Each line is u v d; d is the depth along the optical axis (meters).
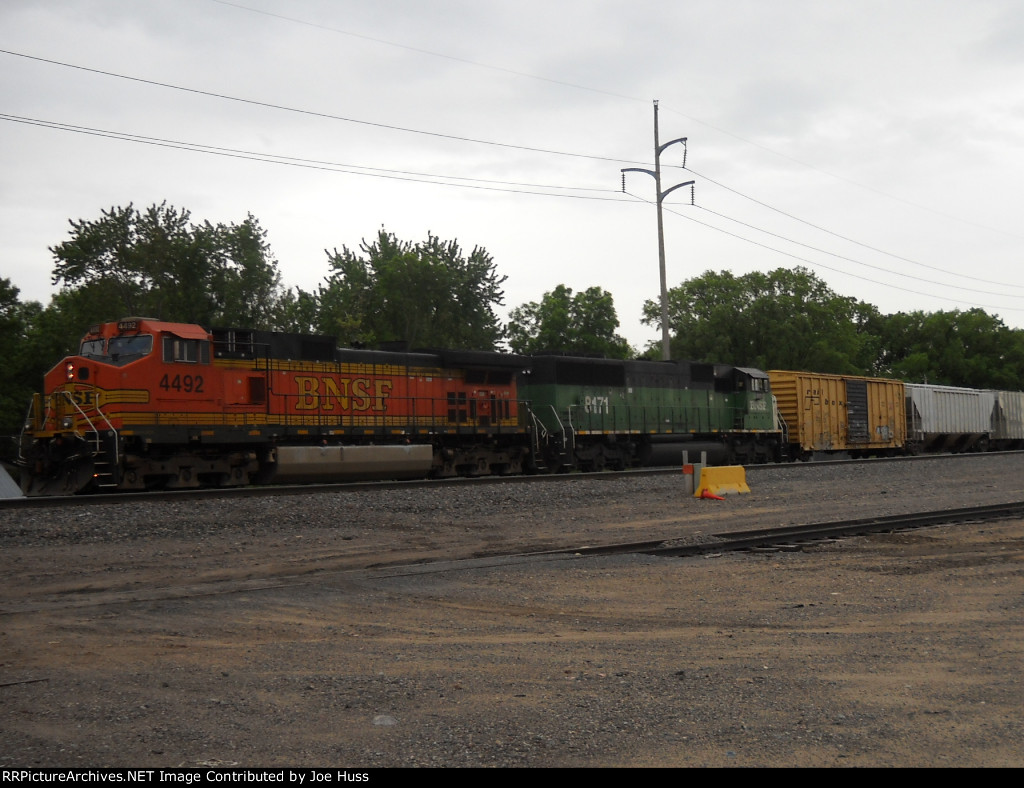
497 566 13.43
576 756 5.64
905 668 7.67
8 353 44.72
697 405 37.84
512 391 31.58
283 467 24.56
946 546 15.29
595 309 70.19
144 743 5.88
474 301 62.31
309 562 13.74
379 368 27.31
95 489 22.03
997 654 8.09
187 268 48.03
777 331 72.00
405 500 20.28
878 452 49.00
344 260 67.12
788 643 8.70
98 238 46.91
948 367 100.75
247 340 24.09
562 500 21.84
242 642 8.83
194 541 15.22
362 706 6.63
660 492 24.38
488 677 7.46
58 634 9.12
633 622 9.85
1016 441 61.12
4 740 5.93
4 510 17.02
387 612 10.36
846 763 5.51
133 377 21.70
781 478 28.78
